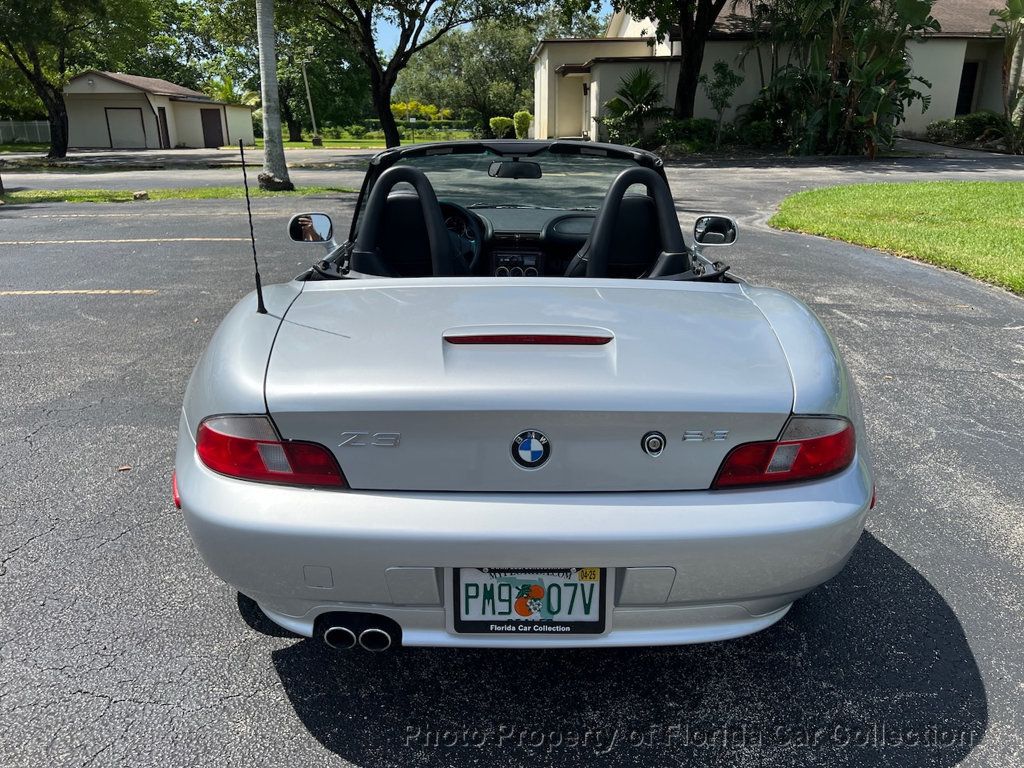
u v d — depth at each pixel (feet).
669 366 6.00
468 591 5.86
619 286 7.61
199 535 5.91
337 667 7.43
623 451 5.69
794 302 7.66
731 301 7.44
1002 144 81.76
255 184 59.88
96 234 33.63
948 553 9.45
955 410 13.94
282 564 5.74
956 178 57.41
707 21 82.43
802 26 75.82
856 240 31.07
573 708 6.97
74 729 6.57
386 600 5.84
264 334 6.60
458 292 7.35
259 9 49.67
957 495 10.89
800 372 6.14
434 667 7.50
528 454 5.66
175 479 6.38
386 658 7.61
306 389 5.77
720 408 5.67
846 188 49.19
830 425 5.96
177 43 192.85
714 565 5.70
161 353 16.98
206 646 7.67
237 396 5.90
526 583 5.83
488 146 10.08
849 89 76.79
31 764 6.19
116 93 139.95
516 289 7.43
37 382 15.16
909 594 8.63
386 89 86.02
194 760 6.27
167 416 13.50
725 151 82.94
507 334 6.20
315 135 144.36
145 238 32.37
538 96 130.21
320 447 5.74
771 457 5.82
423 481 5.73
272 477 5.80
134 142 143.43
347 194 49.21
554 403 5.57
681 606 5.92
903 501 10.72
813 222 35.47
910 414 13.76
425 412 5.58
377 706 6.95
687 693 7.16
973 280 24.41
